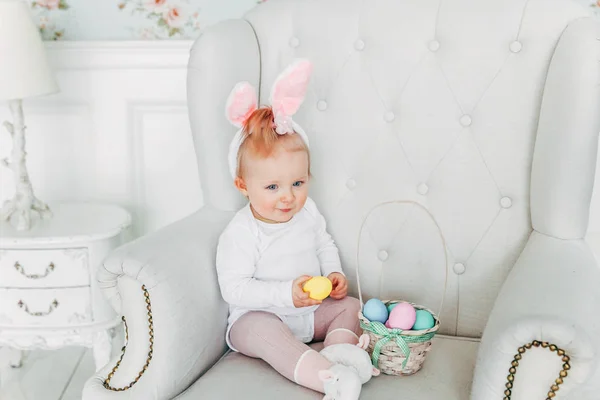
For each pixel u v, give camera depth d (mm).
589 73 1390
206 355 1436
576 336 1084
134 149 2268
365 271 1674
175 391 1344
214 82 1653
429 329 1349
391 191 1650
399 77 1632
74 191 2299
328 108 1699
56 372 2248
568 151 1416
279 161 1491
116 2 2182
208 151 1686
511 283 1351
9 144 2256
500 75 1550
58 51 2164
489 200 1573
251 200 1553
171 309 1322
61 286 1849
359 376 1298
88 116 2236
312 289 1436
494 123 1558
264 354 1410
